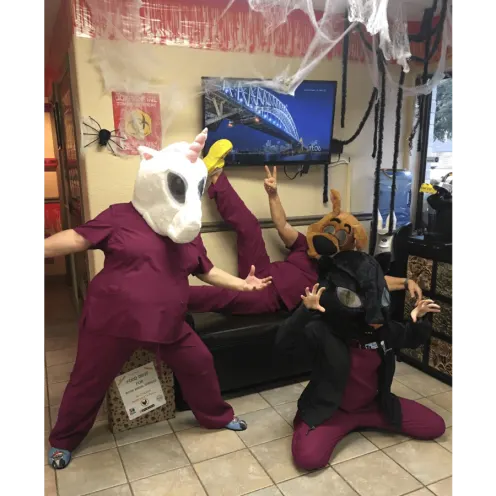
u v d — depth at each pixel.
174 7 2.37
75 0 2.19
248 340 2.40
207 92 2.46
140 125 2.40
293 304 2.55
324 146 2.80
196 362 2.07
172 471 1.91
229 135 2.57
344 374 1.96
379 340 1.99
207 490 1.80
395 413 2.08
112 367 1.94
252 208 2.81
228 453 2.02
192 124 2.52
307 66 2.73
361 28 2.78
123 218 1.88
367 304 1.89
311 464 1.88
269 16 2.40
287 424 2.24
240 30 2.54
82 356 1.91
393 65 3.01
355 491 1.80
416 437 2.11
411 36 2.84
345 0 2.43
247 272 2.62
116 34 2.28
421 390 2.54
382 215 3.12
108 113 2.33
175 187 1.80
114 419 2.17
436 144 3.16
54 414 2.34
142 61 2.35
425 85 3.00
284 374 2.57
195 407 2.17
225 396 2.48
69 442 1.97
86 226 1.84
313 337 1.94
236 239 2.76
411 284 2.19
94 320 1.85
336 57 2.83
